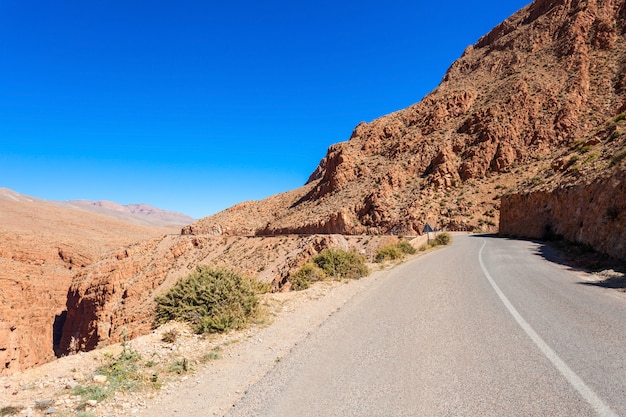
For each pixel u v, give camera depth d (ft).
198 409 14.33
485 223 178.19
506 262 55.06
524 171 198.90
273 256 169.27
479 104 260.01
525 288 33.65
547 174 136.77
